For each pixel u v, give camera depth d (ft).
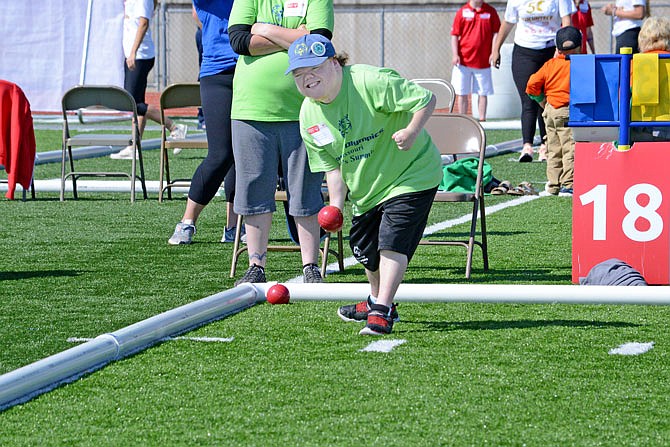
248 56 40.29
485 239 44.86
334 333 33.76
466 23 120.26
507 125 125.18
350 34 187.42
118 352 30.91
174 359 30.83
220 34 47.75
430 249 50.62
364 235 33.27
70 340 33.32
